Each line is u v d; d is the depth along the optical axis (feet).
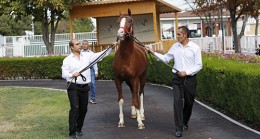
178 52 27.43
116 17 93.40
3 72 80.02
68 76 26.68
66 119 34.58
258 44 90.79
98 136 28.76
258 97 27.94
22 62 79.10
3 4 90.89
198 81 42.60
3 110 40.06
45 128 31.14
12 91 56.24
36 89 58.29
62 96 49.47
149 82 61.82
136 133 29.19
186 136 27.71
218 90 36.58
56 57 77.20
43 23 97.60
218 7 96.17
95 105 42.57
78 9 87.10
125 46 29.78
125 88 56.34
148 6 81.20
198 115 34.73
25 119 34.94
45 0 86.84
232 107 33.50
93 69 43.47
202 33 147.54
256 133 27.81
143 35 92.12
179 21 159.33
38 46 111.55
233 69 32.68
